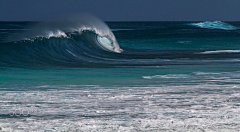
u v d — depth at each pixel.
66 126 20.12
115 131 19.25
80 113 23.36
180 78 41.56
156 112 23.83
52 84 36.41
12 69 49.44
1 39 137.00
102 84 36.75
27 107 24.91
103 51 83.00
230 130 19.44
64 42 79.31
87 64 59.19
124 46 110.62
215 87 34.81
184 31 196.62
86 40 87.50
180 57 75.69
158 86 35.44
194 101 27.62
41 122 20.94
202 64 59.34
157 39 141.75
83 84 36.66
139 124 20.66
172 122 21.14
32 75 43.53
